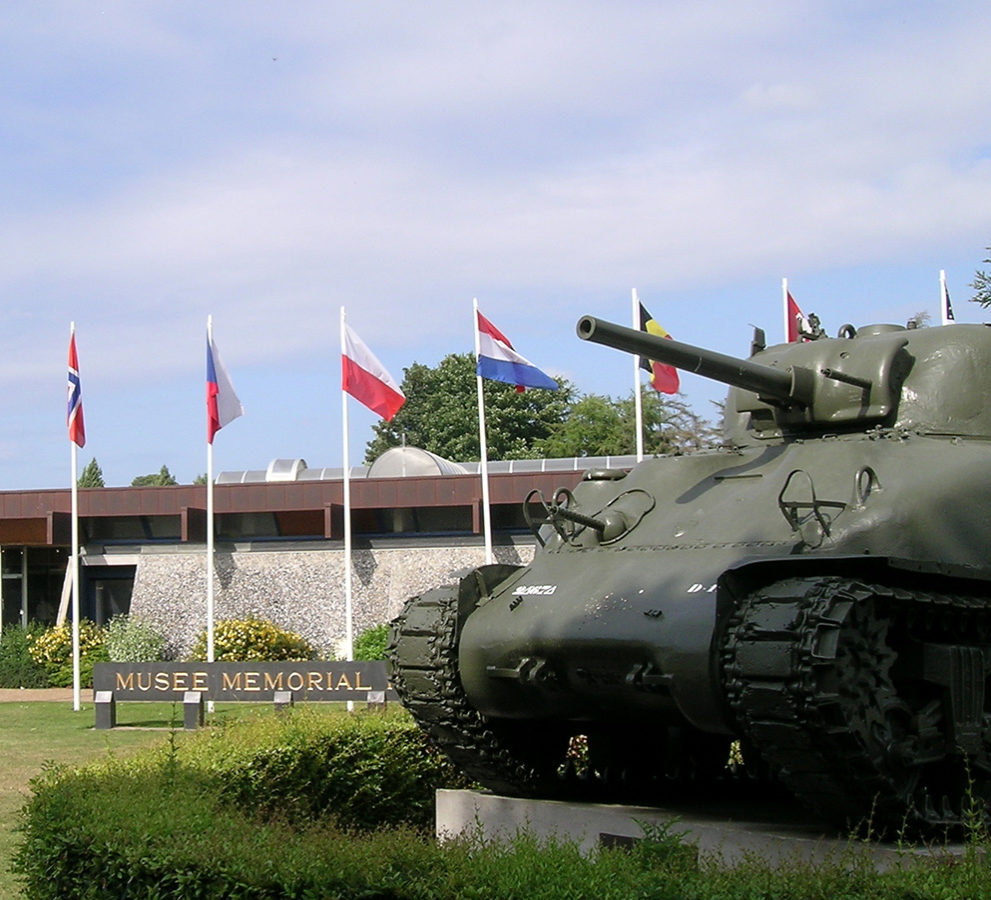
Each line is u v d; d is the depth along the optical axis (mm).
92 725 24688
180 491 35938
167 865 8953
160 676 24094
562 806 12336
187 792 10867
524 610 11602
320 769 13703
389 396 25938
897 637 10164
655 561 11102
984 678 10438
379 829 11805
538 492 12734
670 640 10047
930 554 10227
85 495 36250
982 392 12125
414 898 8250
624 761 13891
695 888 7770
